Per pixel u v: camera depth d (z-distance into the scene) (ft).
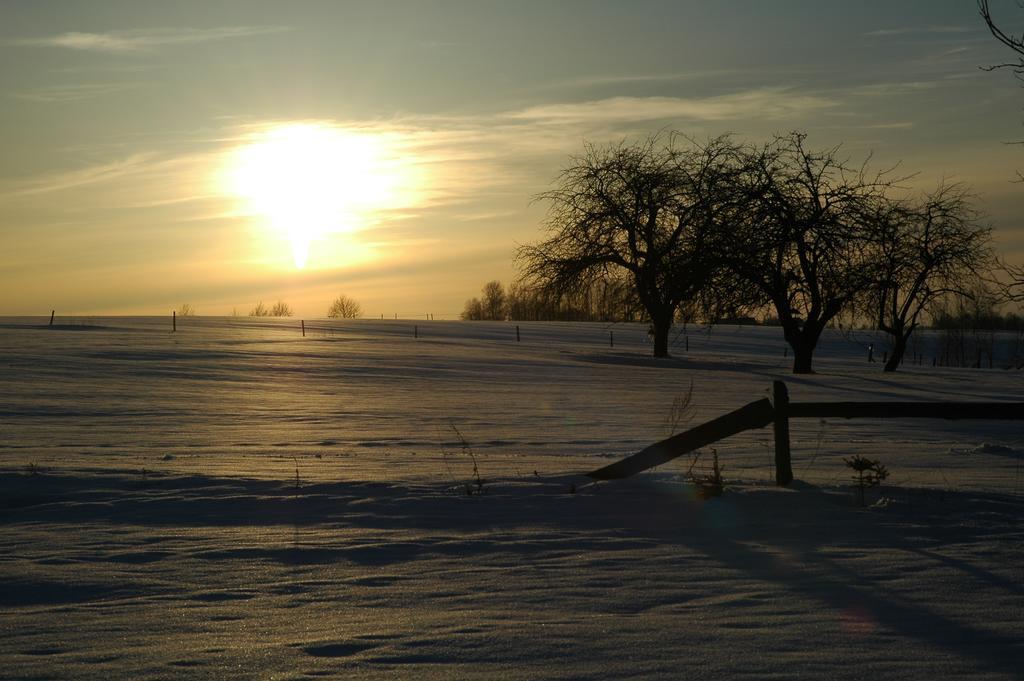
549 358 179.11
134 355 153.28
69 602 21.42
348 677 16.49
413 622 19.74
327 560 25.43
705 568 24.36
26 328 223.92
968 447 55.42
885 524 29.86
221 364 142.51
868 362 223.51
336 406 89.61
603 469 38.17
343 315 582.35
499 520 30.83
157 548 26.84
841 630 19.01
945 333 300.20
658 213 184.96
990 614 20.12
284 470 42.32
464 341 234.79
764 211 147.43
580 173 189.78
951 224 162.81
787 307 154.51
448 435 64.64
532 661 17.24
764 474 42.11
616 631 19.02
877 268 150.30
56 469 40.83
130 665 17.12
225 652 17.85
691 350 253.24
